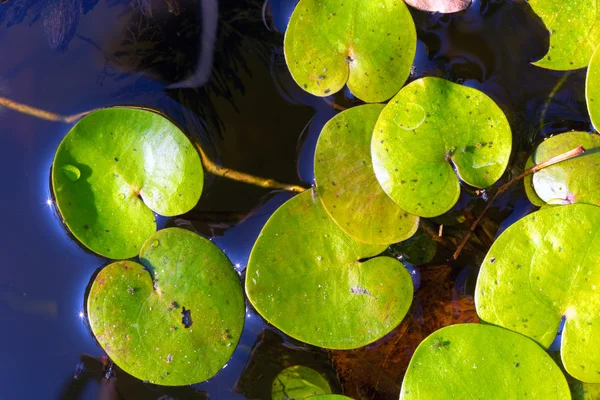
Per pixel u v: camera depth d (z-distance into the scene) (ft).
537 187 1.43
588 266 1.40
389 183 1.41
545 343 1.40
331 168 1.42
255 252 1.40
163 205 1.43
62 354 1.43
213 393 1.43
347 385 1.43
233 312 1.41
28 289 1.44
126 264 1.42
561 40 1.44
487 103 1.42
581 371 1.39
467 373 1.39
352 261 1.41
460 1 1.44
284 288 1.41
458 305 1.43
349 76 1.43
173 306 1.41
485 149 1.42
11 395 1.42
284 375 1.43
